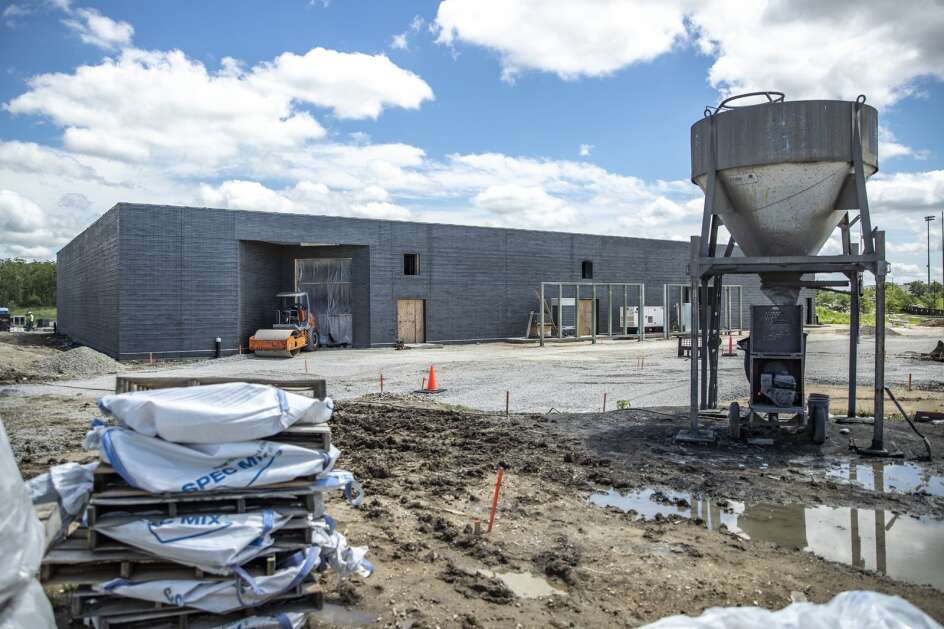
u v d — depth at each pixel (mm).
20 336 47562
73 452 10055
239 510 4191
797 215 10758
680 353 27578
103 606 4055
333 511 7191
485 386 18359
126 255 26984
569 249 42219
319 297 34625
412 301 35750
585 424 12312
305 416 4551
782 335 10844
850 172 10523
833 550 6230
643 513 7312
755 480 8609
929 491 8156
